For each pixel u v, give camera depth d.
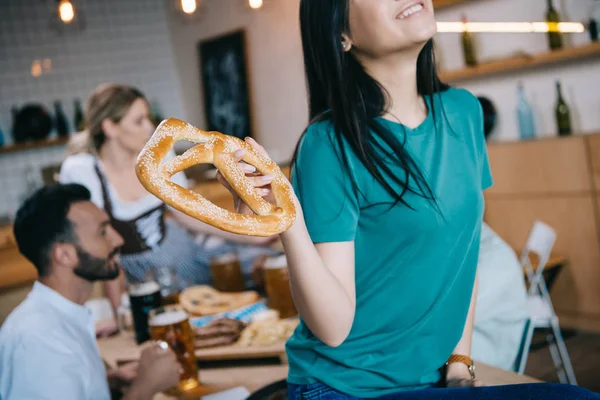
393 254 1.18
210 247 2.86
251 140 1.06
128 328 2.30
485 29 4.34
